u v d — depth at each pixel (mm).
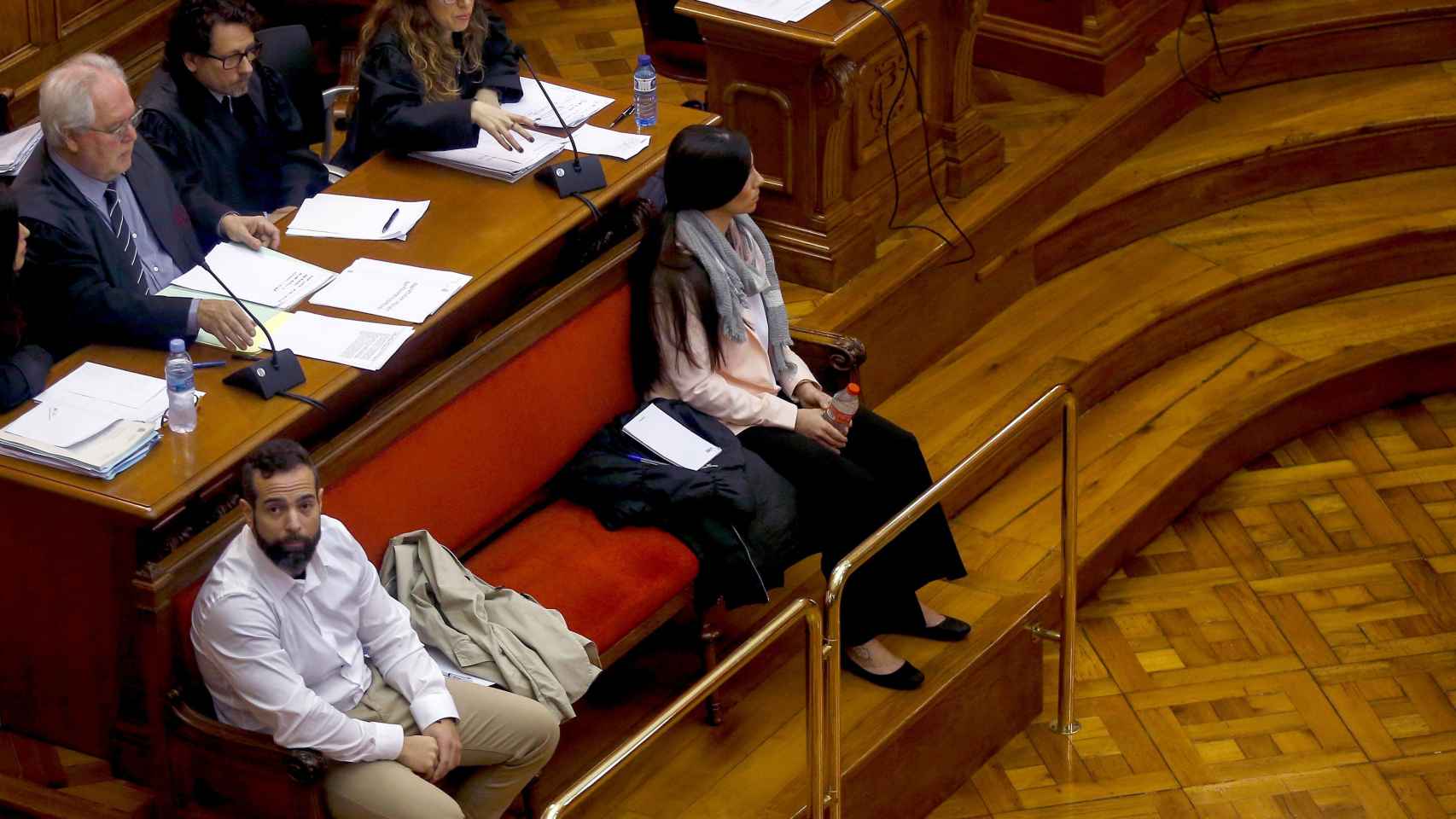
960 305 9875
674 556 7199
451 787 6477
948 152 9914
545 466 7461
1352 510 9812
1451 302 10844
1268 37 11562
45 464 6074
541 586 7004
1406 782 8188
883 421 7812
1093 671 8789
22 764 6477
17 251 6414
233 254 7289
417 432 6902
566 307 7492
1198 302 10312
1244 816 8000
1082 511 9188
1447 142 11359
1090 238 10602
